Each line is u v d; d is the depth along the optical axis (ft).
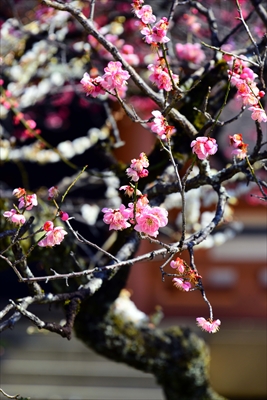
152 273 41.16
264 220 42.60
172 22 21.15
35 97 22.65
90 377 35.60
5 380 35.50
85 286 11.60
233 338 38.11
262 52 14.06
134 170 9.43
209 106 15.35
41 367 35.96
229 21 23.59
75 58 22.40
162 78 10.72
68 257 16.52
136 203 9.45
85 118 43.96
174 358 19.98
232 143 10.36
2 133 20.79
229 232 27.84
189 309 41.86
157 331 20.15
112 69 10.27
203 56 18.48
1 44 20.86
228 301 42.27
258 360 37.78
